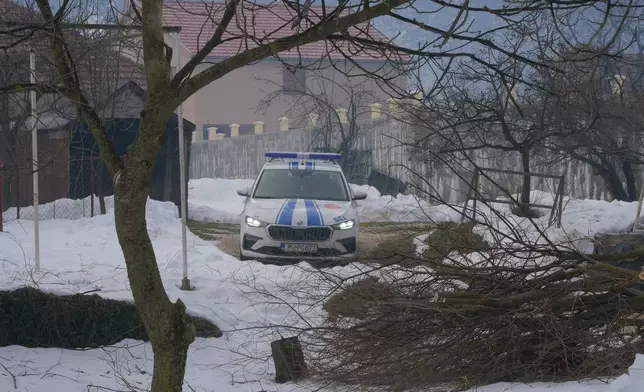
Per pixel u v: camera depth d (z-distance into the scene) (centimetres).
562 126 1931
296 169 1931
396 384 890
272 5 696
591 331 895
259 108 4094
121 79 2244
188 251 1596
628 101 2106
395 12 663
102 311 1128
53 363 1040
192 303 1234
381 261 1080
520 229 1032
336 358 937
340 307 990
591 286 901
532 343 894
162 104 633
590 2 691
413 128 2141
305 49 4222
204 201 3391
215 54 4256
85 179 2380
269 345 1116
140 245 649
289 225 1684
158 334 657
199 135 4962
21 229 1822
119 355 1090
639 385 611
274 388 934
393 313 912
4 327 1102
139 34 1088
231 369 1030
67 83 693
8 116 1969
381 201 2686
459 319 891
